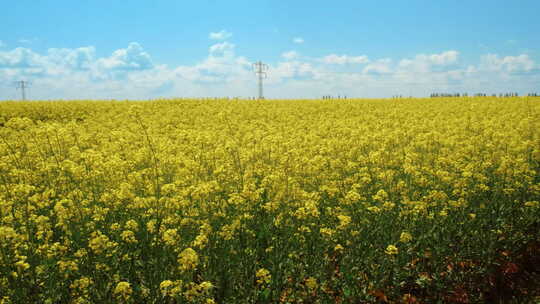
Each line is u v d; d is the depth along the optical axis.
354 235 5.87
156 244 5.08
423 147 11.27
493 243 6.33
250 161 9.59
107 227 5.93
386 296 5.59
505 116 16.52
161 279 4.81
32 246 4.97
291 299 5.12
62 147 10.65
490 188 8.15
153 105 29.55
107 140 12.44
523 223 7.02
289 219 6.09
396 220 6.39
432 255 6.13
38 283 4.72
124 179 7.86
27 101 32.53
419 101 32.22
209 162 8.93
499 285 6.22
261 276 5.00
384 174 7.94
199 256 5.21
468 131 13.56
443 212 6.37
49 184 7.60
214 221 5.95
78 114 26.22
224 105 29.66
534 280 6.37
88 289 4.69
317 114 24.36
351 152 10.51
